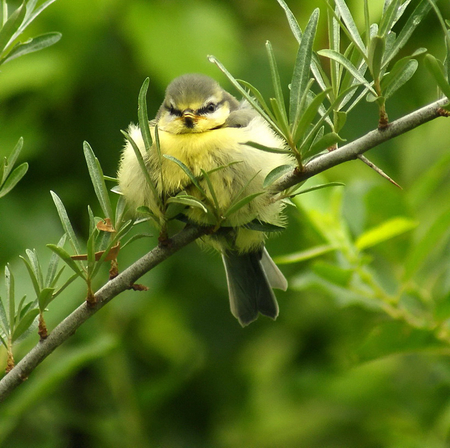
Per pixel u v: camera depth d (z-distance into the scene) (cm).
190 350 1073
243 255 860
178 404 1062
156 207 709
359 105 993
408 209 873
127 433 974
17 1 902
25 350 843
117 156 964
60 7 891
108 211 565
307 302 1115
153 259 568
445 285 892
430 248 786
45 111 966
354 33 503
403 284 808
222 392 1071
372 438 1064
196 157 705
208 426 1060
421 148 1118
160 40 919
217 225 572
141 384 983
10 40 566
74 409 998
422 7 516
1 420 828
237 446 1105
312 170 539
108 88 970
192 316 1041
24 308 559
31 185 959
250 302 866
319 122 513
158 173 704
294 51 1012
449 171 1109
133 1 930
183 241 575
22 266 771
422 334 792
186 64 919
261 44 1009
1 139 917
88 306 548
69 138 975
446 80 478
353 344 1017
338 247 823
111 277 568
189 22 934
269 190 560
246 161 702
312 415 1123
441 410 972
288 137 517
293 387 1087
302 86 518
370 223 882
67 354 884
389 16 505
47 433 971
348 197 889
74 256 537
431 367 1012
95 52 947
